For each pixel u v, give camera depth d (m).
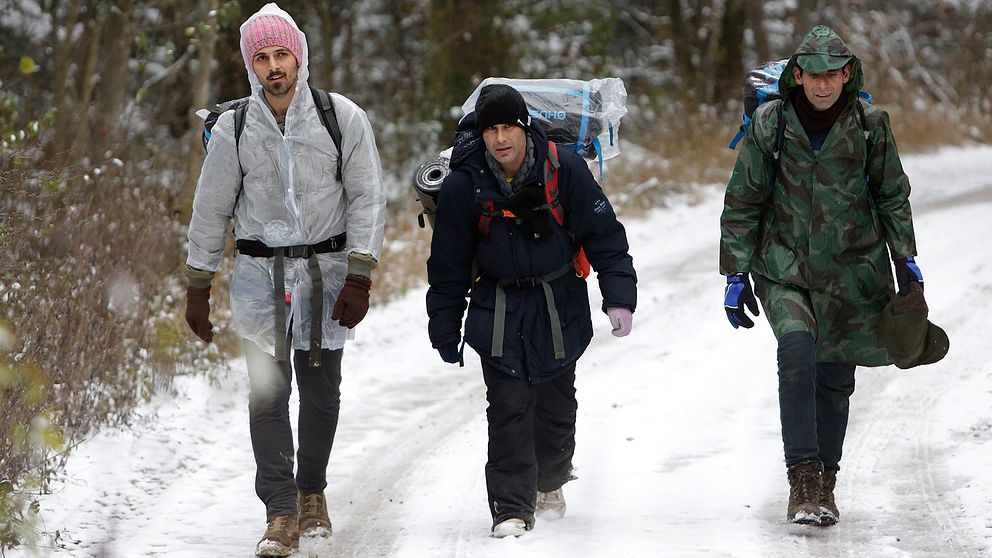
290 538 9.73
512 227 10.01
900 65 58.19
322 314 10.17
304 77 9.96
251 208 10.08
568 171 10.00
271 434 10.02
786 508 10.86
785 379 10.09
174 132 33.00
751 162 10.31
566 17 46.66
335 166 10.05
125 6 26.92
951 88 58.31
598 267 10.21
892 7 65.00
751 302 10.39
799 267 10.31
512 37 43.31
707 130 44.94
